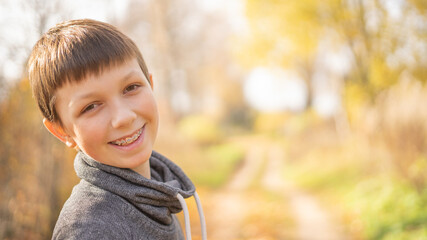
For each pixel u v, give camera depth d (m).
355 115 10.39
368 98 9.11
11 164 3.29
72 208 0.84
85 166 0.92
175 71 21.02
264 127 38.97
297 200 9.01
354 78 9.97
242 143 30.94
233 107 43.34
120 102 0.87
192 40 24.25
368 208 5.98
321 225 6.27
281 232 6.09
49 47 0.88
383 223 5.10
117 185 0.89
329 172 11.61
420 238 4.10
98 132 0.86
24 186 3.37
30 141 3.43
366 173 8.52
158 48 17.73
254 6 11.63
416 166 5.61
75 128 0.87
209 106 38.66
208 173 14.48
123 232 0.84
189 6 22.23
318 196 9.18
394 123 6.75
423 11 7.82
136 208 0.91
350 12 9.37
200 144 24.50
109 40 0.89
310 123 23.12
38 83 0.90
